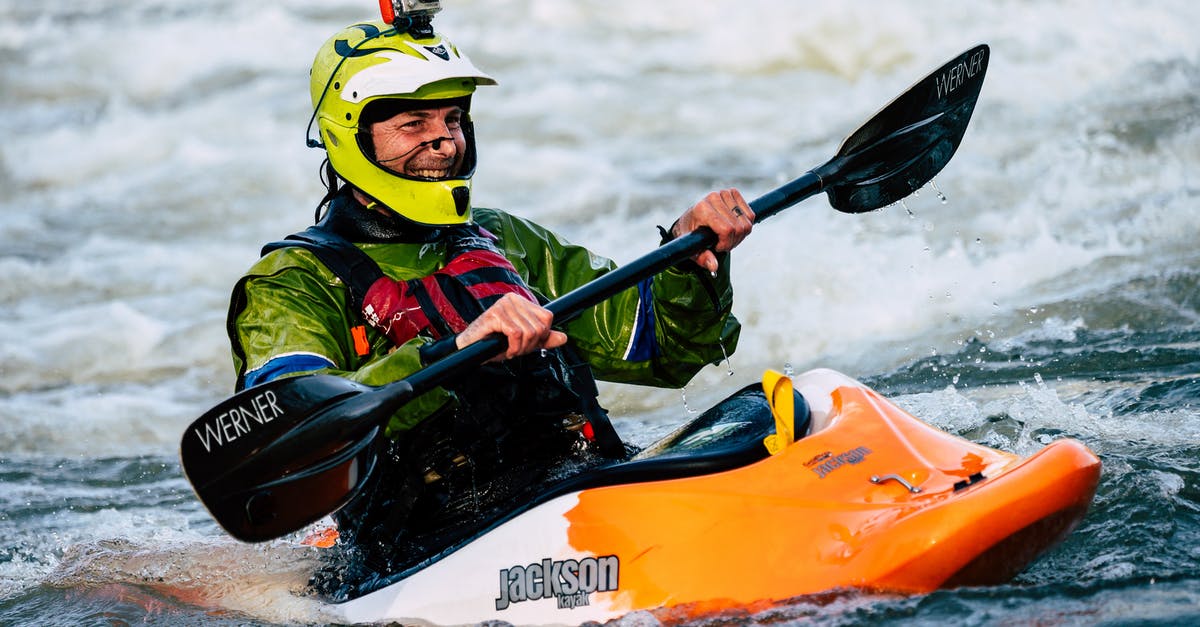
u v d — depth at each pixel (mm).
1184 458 13461
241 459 10586
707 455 11000
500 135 37500
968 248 24016
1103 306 20344
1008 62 37625
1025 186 27047
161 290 28062
